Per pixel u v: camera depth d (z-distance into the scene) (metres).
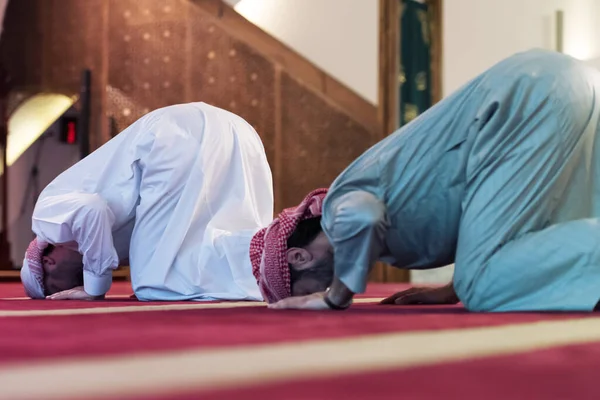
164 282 2.84
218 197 3.01
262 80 6.99
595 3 7.81
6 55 7.23
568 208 2.04
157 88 6.95
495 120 1.99
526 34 7.91
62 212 2.82
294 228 2.21
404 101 7.41
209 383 0.86
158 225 2.89
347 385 0.85
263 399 0.77
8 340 1.28
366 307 2.29
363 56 7.18
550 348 1.18
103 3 7.01
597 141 2.08
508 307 1.95
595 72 2.13
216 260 2.88
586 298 1.84
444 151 2.05
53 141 7.26
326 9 7.17
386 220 2.00
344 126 7.10
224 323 1.61
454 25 7.71
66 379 0.88
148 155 2.90
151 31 6.97
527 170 1.98
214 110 3.11
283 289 2.24
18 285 5.49
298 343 1.22
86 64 7.05
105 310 2.13
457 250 2.04
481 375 0.93
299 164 7.04
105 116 6.98
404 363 1.01
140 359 1.04
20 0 7.20
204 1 6.95
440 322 1.61
